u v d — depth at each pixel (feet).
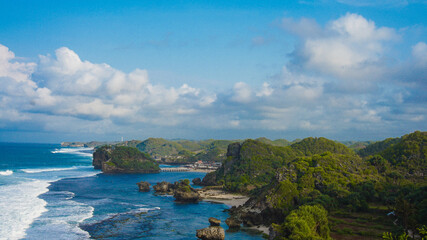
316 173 437.17
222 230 303.07
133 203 469.98
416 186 409.08
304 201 374.22
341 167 467.52
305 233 245.65
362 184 419.13
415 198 348.59
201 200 519.60
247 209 391.86
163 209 435.94
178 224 353.92
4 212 348.18
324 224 274.77
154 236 305.32
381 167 522.47
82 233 296.10
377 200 393.09
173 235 310.65
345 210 361.92
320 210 283.59
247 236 315.99
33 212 359.46
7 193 468.34
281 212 369.09
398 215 282.97
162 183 609.42
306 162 473.26
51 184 613.93
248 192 588.09
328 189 399.85
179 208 447.01
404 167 542.57
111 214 385.09
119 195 537.24
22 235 276.21
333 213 353.31
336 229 298.56
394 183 461.37
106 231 310.45
